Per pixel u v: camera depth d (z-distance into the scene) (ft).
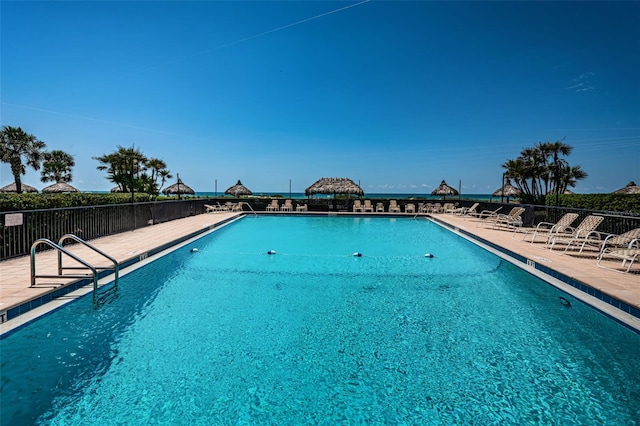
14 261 19.62
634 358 10.63
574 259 21.12
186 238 31.12
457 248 30.76
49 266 18.44
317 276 20.45
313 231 42.52
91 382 9.08
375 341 11.80
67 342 11.51
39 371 9.63
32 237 21.80
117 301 15.49
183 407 8.06
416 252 28.78
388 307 15.19
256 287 18.12
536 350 11.14
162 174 118.42
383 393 8.75
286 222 52.90
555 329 12.82
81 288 15.83
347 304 15.56
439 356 10.73
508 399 8.48
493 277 20.42
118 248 24.31
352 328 12.89
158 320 13.50
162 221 42.60
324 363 10.26
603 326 13.08
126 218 33.78
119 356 10.56
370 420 7.68
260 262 24.25
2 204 20.22
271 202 67.36
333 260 25.13
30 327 12.05
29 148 84.23
